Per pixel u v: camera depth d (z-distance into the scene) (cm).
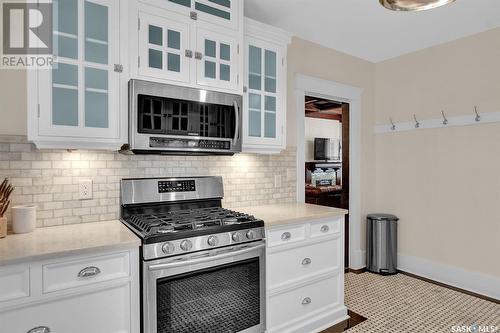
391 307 271
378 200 390
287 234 217
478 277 300
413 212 354
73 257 141
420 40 319
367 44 331
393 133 373
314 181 664
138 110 180
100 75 174
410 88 355
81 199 194
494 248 291
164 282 160
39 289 134
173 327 163
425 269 341
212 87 211
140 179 213
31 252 133
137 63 184
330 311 243
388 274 352
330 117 740
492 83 291
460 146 315
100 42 174
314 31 297
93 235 163
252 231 192
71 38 166
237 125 218
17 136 175
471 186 307
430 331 232
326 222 242
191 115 200
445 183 327
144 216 203
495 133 290
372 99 388
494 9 253
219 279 179
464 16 266
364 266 376
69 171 191
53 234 165
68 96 165
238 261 186
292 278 221
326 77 338
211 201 244
